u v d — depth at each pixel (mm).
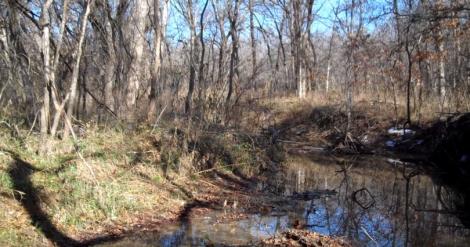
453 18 20109
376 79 31281
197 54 17906
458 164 18297
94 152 10641
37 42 10820
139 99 15695
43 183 8531
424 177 17234
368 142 25547
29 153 9477
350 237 9219
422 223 10648
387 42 32344
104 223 8430
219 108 18000
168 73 17953
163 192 10734
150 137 13125
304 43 38344
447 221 10898
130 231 8453
